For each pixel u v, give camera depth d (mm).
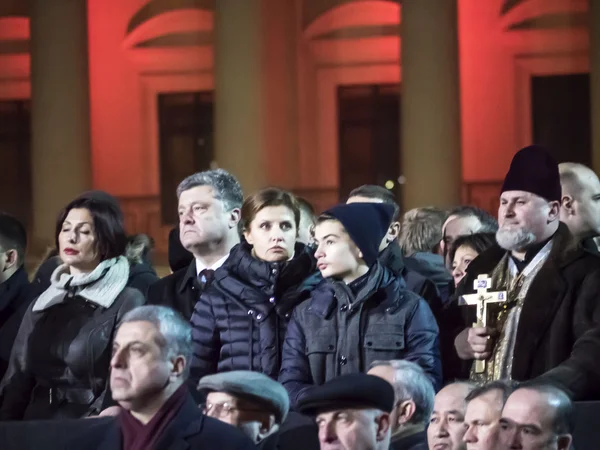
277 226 10359
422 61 38281
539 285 9547
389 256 11055
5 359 11328
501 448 7645
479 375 9695
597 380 9008
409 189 38562
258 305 10227
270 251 10328
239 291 10305
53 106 41656
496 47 45406
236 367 10172
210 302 10398
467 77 45531
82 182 41875
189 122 48375
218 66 40562
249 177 40125
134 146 48500
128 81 48625
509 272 9938
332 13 45844
